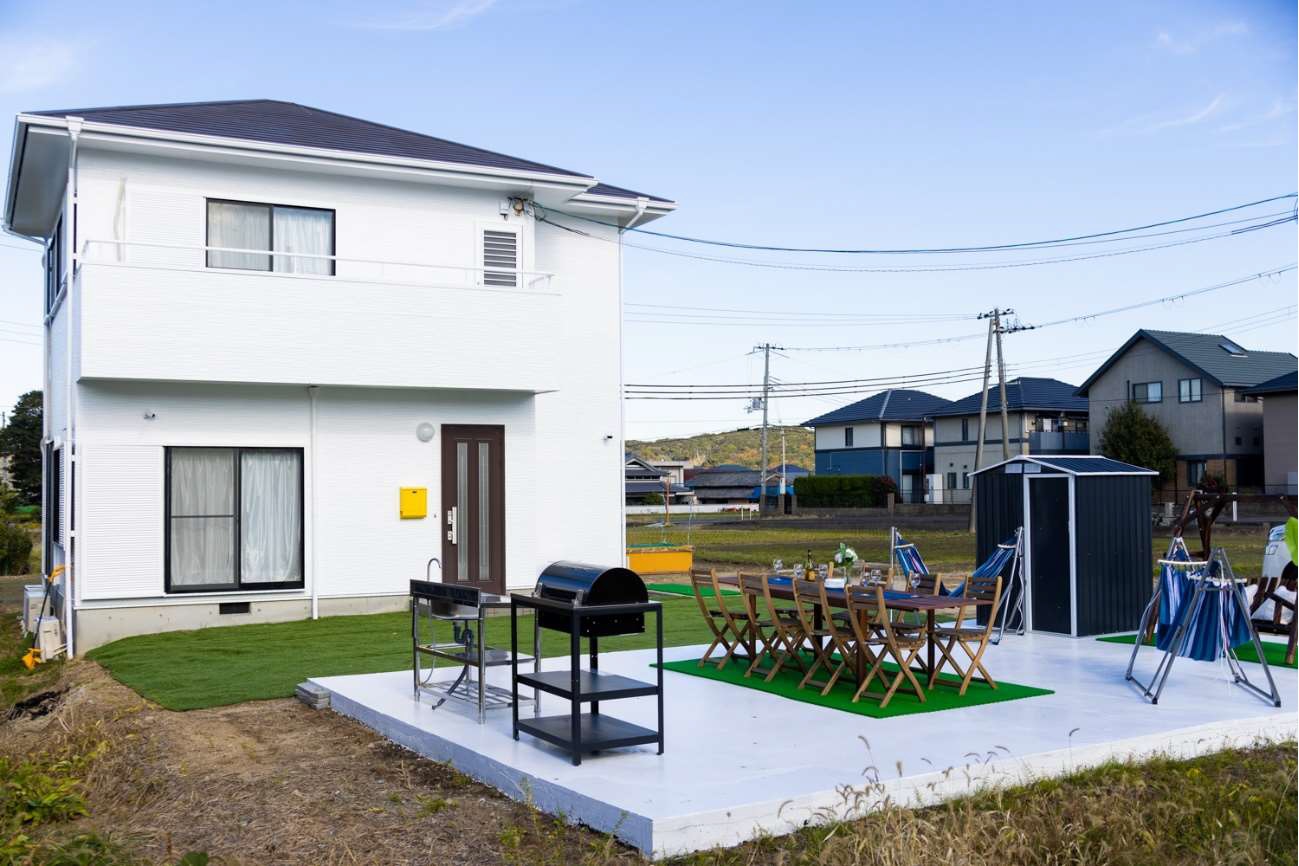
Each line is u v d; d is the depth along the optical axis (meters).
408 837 5.42
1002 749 6.18
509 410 14.84
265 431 13.36
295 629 12.59
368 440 13.97
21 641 14.10
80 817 6.42
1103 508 10.81
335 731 7.72
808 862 4.82
